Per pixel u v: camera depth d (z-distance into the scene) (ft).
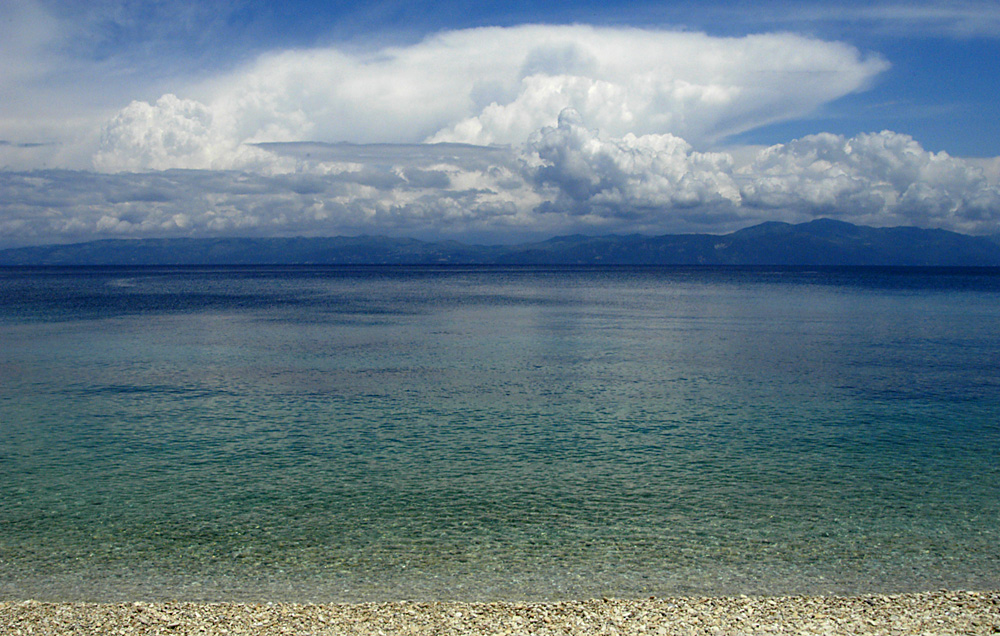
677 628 44.19
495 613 46.44
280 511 67.56
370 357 163.84
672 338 201.57
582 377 138.51
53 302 344.90
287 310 299.79
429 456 85.66
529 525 64.13
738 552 58.39
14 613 46.65
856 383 132.05
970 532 62.59
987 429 98.12
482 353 171.01
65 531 62.64
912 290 487.61
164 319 254.88
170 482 75.97
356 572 54.65
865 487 74.49
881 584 52.70
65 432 96.27
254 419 103.96
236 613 46.60
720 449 88.63
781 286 567.18
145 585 52.49
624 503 69.77
